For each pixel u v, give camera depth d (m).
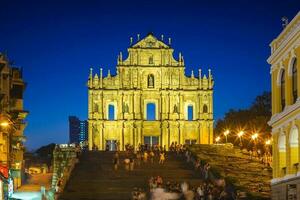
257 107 144.50
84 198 67.62
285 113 53.22
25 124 100.88
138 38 138.25
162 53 138.25
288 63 53.44
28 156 159.25
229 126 141.25
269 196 63.19
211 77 137.88
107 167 84.06
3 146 82.06
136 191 66.50
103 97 136.12
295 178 50.25
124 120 135.62
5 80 86.75
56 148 104.69
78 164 86.56
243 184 68.88
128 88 136.62
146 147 104.25
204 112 136.88
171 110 137.00
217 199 65.25
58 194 68.38
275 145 57.94
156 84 137.88
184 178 77.75
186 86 137.62
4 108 83.00
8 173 78.25
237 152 103.81
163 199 66.06
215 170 75.75
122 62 137.38
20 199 78.81
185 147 104.44
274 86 58.72
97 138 134.75
